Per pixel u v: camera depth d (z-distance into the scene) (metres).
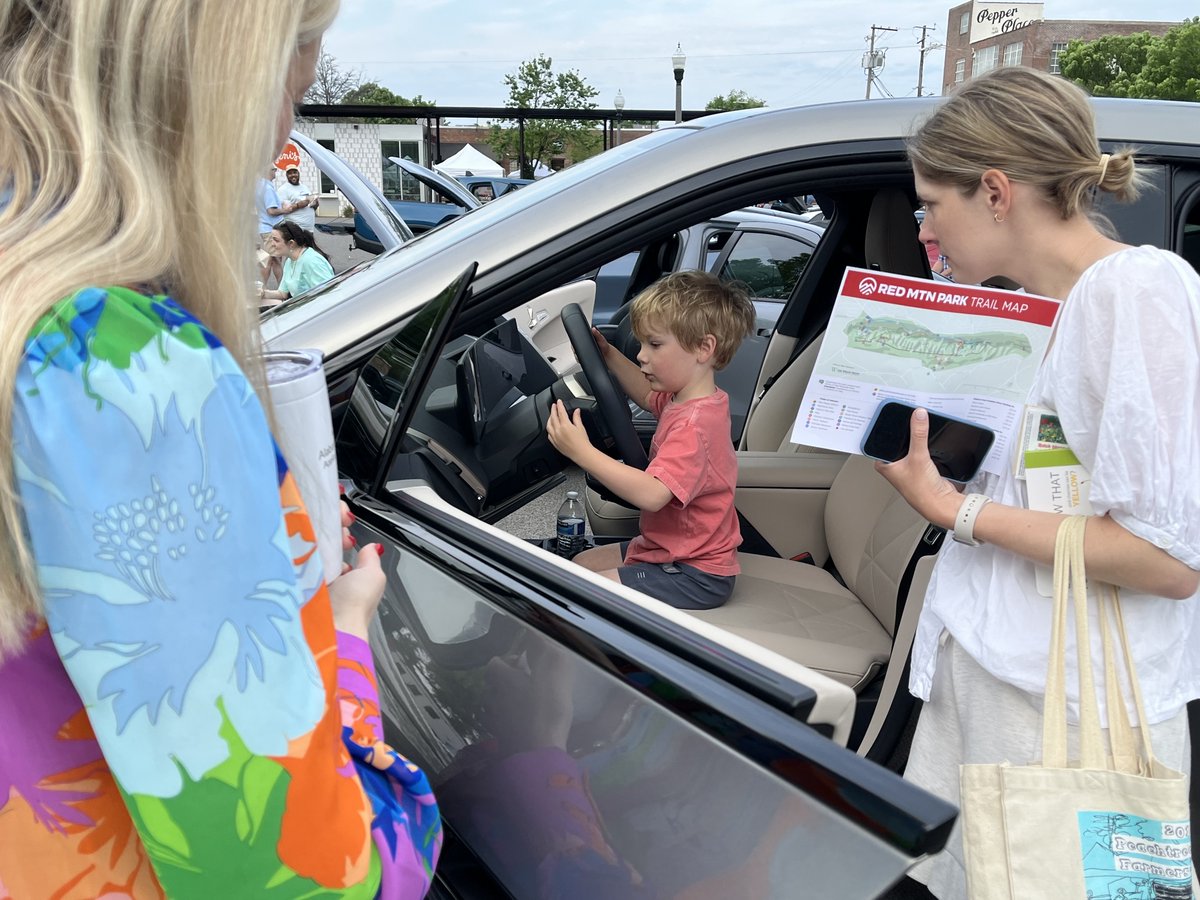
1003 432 1.20
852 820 0.65
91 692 0.53
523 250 1.42
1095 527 1.11
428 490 1.32
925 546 1.82
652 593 1.95
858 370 1.24
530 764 0.96
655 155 1.49
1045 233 1.18
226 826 0.56
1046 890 1.14
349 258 5.63
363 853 0.62
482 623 1.01
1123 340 1.06
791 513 2.39
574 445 1.84
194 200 0.56
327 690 0.60
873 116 1.55
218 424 0.53
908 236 2.39
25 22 0.55
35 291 0.50
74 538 0.50
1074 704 1.20
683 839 0.79
